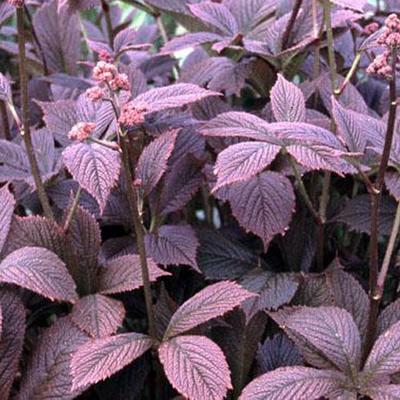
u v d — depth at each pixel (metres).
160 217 1.81
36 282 1.49
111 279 1.63
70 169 1.45
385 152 1.44
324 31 1.92
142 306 1.85
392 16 1.37
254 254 1.86
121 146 1.41
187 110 1.89
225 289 1.53
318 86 1.89
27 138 1.63
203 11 2.00
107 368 1.43
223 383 1.40
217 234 1.89
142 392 1.89
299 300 1.73
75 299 1.53
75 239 1.66
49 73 2.41
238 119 1.64
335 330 1.50
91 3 1.99
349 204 1.81
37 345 1.55
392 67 1.39
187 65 2.29
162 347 1.47
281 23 1.97
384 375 1.46
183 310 1.52
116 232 1.93
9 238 1.61
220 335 1.74
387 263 1.54
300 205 1.93
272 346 1.74
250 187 1.72
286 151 1.62
